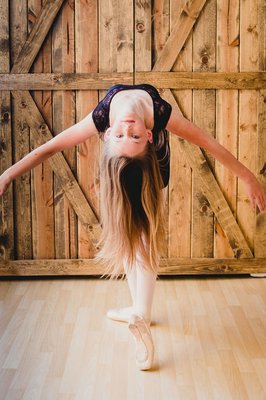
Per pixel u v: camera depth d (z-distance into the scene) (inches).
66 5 140.6
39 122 143.6
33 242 149.4
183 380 94.8
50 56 142.1
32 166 95.0
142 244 94.6
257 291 139.7
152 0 140.0
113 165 86.7
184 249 149.5
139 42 141.3
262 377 95.7
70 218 148.7
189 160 145.4
